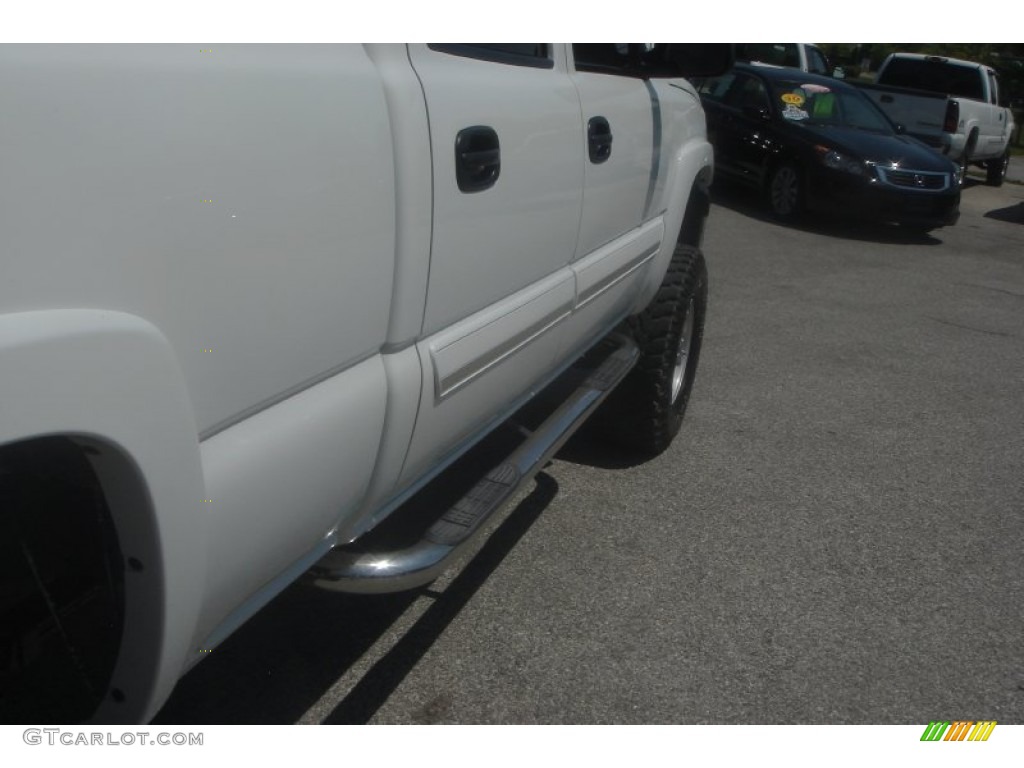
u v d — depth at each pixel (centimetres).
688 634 327
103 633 166
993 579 380
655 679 302
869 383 612
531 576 353
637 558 371
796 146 1150
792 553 387
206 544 158
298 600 324
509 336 260
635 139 349
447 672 296
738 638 327
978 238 1213
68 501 162
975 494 457
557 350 318
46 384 123
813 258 1001
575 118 290
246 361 163
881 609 353
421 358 218
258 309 163
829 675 312
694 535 394
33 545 163
